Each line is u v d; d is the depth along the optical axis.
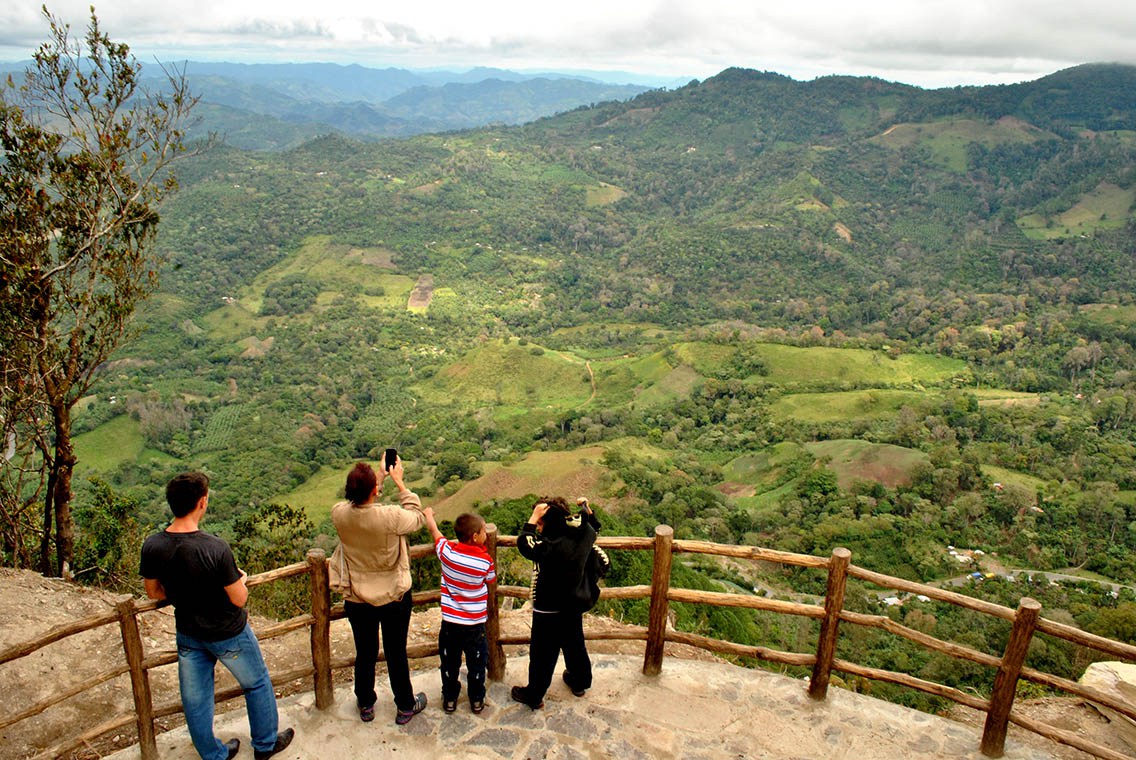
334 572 3.72
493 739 3.79
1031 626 3.52
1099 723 4.81
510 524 22.48
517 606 10.30
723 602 4.17
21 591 6.36
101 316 7.90
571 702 4.12
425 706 4.04
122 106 7.64
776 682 4.41
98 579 9.89
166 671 5.54
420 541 19.09
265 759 3.58
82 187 7.53
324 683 3.95
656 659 4.37
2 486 8.02
